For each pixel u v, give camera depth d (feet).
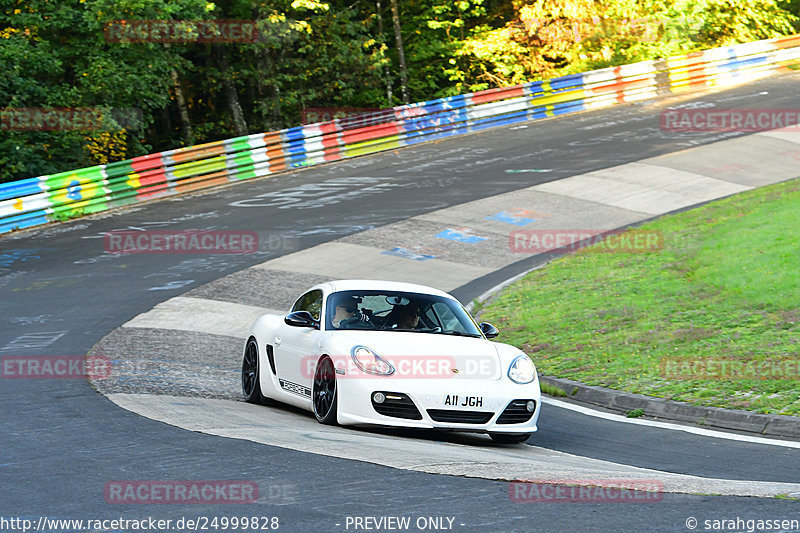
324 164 139.33
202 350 58.80
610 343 56.70
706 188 113.80
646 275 74.84
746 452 35.73
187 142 174.91
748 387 44.37
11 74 126.41
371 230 98.84
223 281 80.38
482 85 197.98
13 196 104.53
